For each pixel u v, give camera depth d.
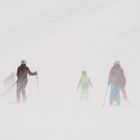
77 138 16.03
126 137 15.91
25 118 24.03
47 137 16.34
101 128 19.05
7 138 16.14
